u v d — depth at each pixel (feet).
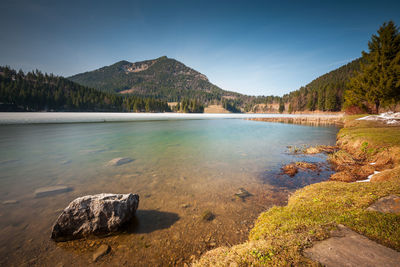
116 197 19.15
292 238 11.57
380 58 106.63
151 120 214.69
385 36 105.19
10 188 27.96
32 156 47.60
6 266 13.79
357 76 123.85
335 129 113.50
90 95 469.16
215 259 11.87
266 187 28.27
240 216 20.12
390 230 10.89
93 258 14.51
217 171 36.22
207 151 54.24
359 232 11.25
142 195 25.73
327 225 12.53
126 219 18.63
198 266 11.96
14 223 19.08
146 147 60.44
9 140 71.67
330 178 31.19
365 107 128.77
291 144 65.10
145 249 15.43
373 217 12.61
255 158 46.19
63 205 23.06
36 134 89.15
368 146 43.24
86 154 50.21
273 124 159.02
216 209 21.74
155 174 34.53
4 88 385.29
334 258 9.17
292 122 183.52
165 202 23.63
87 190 27.48
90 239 16.75
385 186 18.22
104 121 185.98
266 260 9.99
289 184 29.32
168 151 54.39
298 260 9.45
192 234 17.28
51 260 14.38
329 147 56.24
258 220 18.54
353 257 9.08
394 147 36.47
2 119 186.70
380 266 8.32
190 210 21.61
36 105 387.14
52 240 16.61
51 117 231.30
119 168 38.09
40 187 28.37
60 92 454.81
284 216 16.37
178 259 14.29
